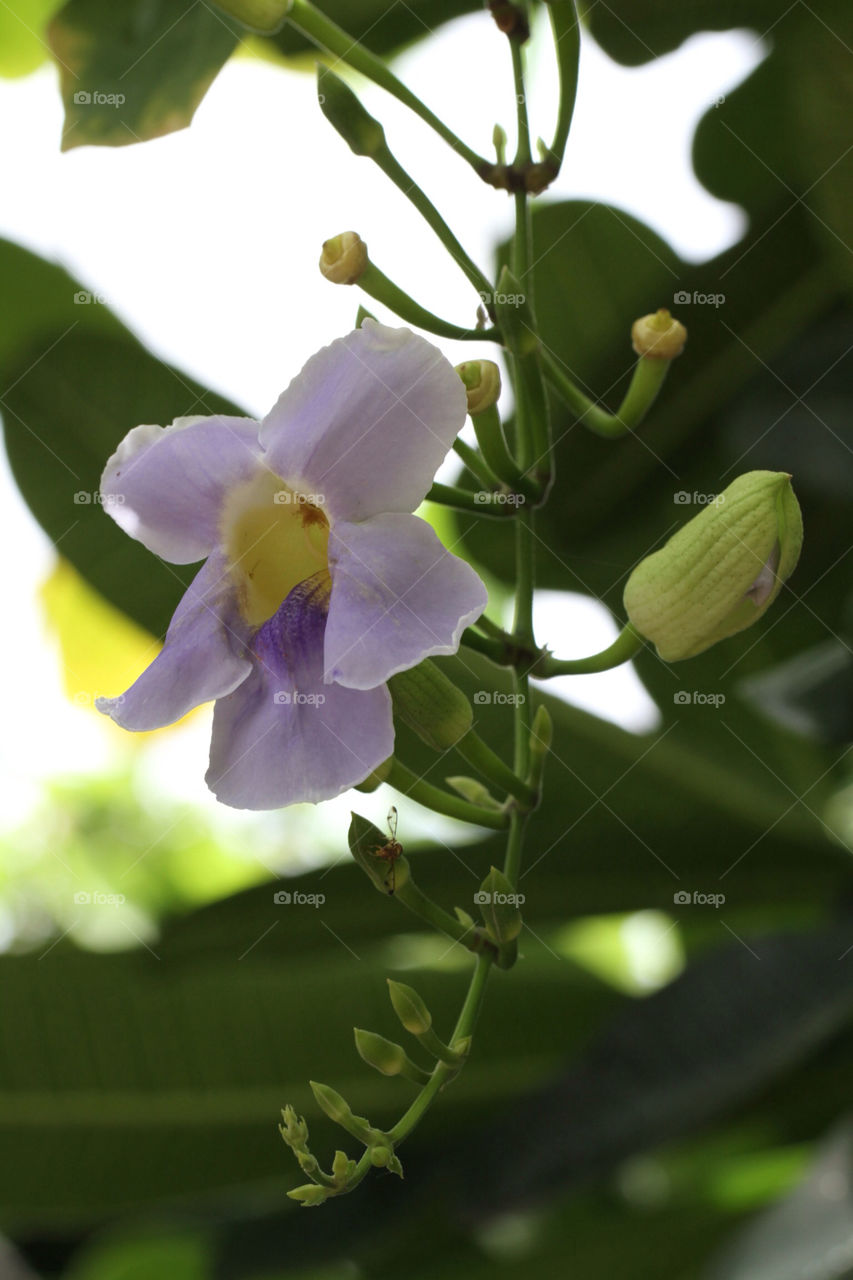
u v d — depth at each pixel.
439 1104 0.65
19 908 1.07
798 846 0.66
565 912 0.67
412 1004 0.49
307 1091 0.66
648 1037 0.60
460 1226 0.61
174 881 1.08
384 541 0.49
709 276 0.68
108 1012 0.66
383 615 0.49
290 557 0.52
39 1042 0.66
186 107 0.59
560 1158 0.59
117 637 0.87
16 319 0.72
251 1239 0.65
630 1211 0.67
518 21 0.52
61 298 0.71
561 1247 0.67
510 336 0.52
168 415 0.69
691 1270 0.67
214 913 0.65
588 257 0.68
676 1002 0.60
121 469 0.51
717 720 0.68
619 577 0.71
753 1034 0.59
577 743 0.66
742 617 0.52
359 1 0.65
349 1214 0.64
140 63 0.59
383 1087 0.66
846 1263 0.53
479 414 0.51
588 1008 0.66
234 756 0.50
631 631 0.52
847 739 0.64
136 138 0.59
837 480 0.66
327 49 0.52
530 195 0.53
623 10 0.65
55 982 0.67
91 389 0.69
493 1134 0.60
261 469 0.51
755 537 0.51
